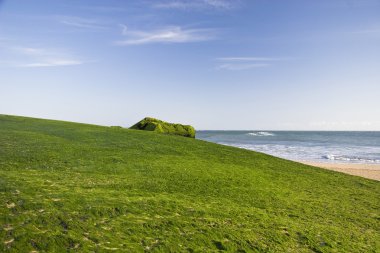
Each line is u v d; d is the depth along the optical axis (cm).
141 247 1385
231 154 4231
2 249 1192
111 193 2008
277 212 2123
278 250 1564
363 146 12500
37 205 1588
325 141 16438
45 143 3406
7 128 4194
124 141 4097
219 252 1468
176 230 1599
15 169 2362
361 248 1709
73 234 1379
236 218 1883
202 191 2397
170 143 4366
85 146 3497
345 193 2962
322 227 1933
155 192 2214
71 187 2025
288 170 3731
